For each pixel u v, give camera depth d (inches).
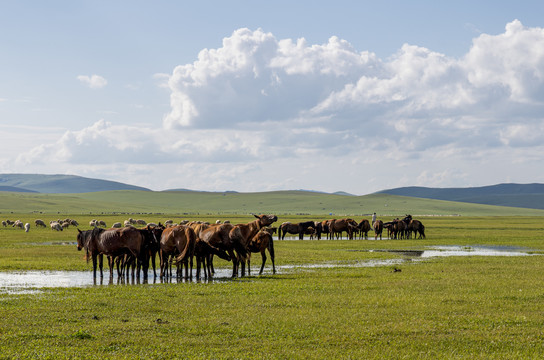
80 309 637.9
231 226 997.8
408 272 1064.2
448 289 814.5
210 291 790.5
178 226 984.9
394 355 453.4
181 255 958.4
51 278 983.6
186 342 491.5
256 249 1058.1
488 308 658.2
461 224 4439.0
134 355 446.6
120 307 657.6
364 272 1061.1
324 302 694.5
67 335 509.0
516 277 977.5
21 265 1165.7
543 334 526.9
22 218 5418.3
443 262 1300.4
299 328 547.2
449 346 485.4
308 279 949.2
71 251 1571.1
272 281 923.4
